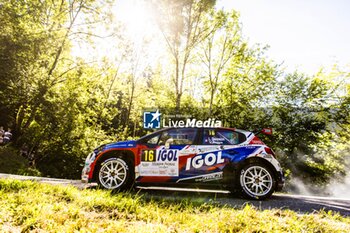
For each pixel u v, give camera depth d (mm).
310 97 20594
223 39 18422
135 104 30484
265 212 3771
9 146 15977
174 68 20391
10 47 13375
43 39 14633
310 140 21000
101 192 4289
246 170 5164
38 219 2891
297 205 4773
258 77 19453
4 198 3559
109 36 21281
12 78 14664
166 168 5250
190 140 5453
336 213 4234
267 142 20219
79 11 19969
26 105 18219
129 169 5289
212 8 16781
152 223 3158
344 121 20734
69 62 21750
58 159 20484
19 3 13742
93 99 24469
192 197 4957
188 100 20844
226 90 19812
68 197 3971
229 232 2963
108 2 19922
